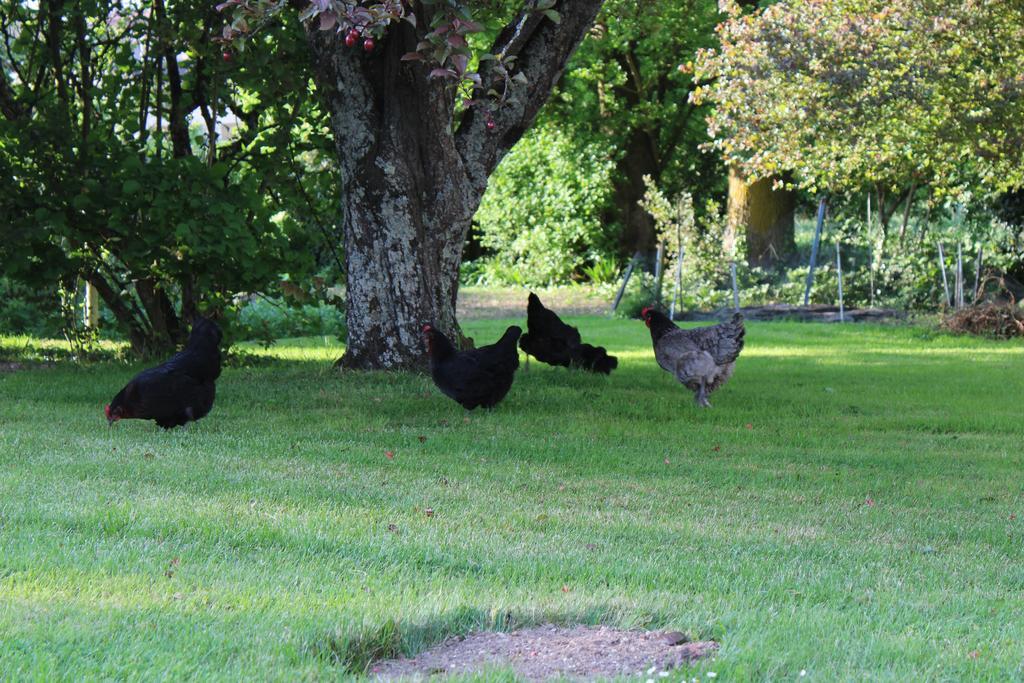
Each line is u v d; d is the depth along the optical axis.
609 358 16.55
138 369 15.58
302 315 17.70
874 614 5.67
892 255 31.14
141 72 17.53
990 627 5.53
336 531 7.02
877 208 34.81
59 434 10.33
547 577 6.20
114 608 5.20
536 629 5.30
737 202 34.81
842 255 32.91
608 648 4.98
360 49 14.09
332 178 16.83
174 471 8.74
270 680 4.39
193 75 16.86
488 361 12.34
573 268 38.91
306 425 11.33
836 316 28.86
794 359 20.19
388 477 8.98
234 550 6.52
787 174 34.19
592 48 32.75
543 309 16.45
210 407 11.02
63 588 5.57
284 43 15.04
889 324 27.67
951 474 10.05
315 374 14.91
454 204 14.84
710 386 13.71
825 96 24.58
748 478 9.56
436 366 12.45
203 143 17.30
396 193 14.55
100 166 15.11
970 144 23.53
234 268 15.76
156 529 6.88
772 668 4.66
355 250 14.91
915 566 6.85
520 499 8.38
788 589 6.11
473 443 10.67
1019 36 22.42
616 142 37.72
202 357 10.85
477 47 24.81
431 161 14.62
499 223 40.00
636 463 10.02
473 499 8.30
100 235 15.68
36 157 14.95
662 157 39.88
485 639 5.14
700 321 29.11
